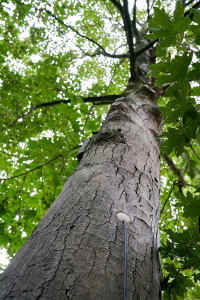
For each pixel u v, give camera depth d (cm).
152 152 177
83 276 72
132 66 326
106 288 72
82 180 126
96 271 76
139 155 157
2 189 368
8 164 449
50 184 364
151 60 464
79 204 106
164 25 112
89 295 68
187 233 129
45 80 530
